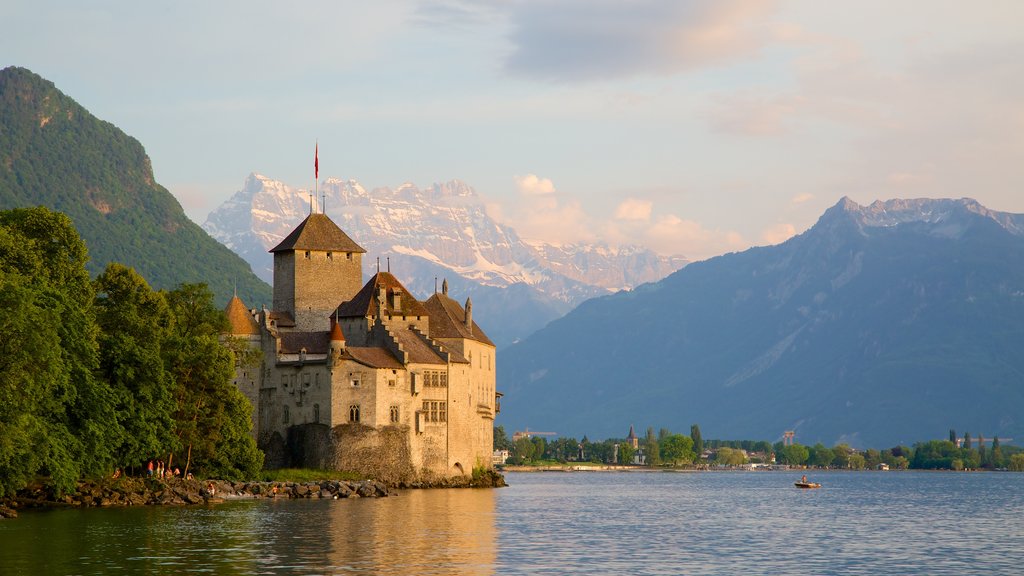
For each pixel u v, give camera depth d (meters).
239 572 98.81
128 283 162.62
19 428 117.94
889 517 189.88
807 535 149.88
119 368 148.50
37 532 119.44
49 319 124.25
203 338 169.62
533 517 163.12
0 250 135.25
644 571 108.00
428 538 126.50
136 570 97.94
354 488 186.88
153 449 149.25
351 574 99.56
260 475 189.88
